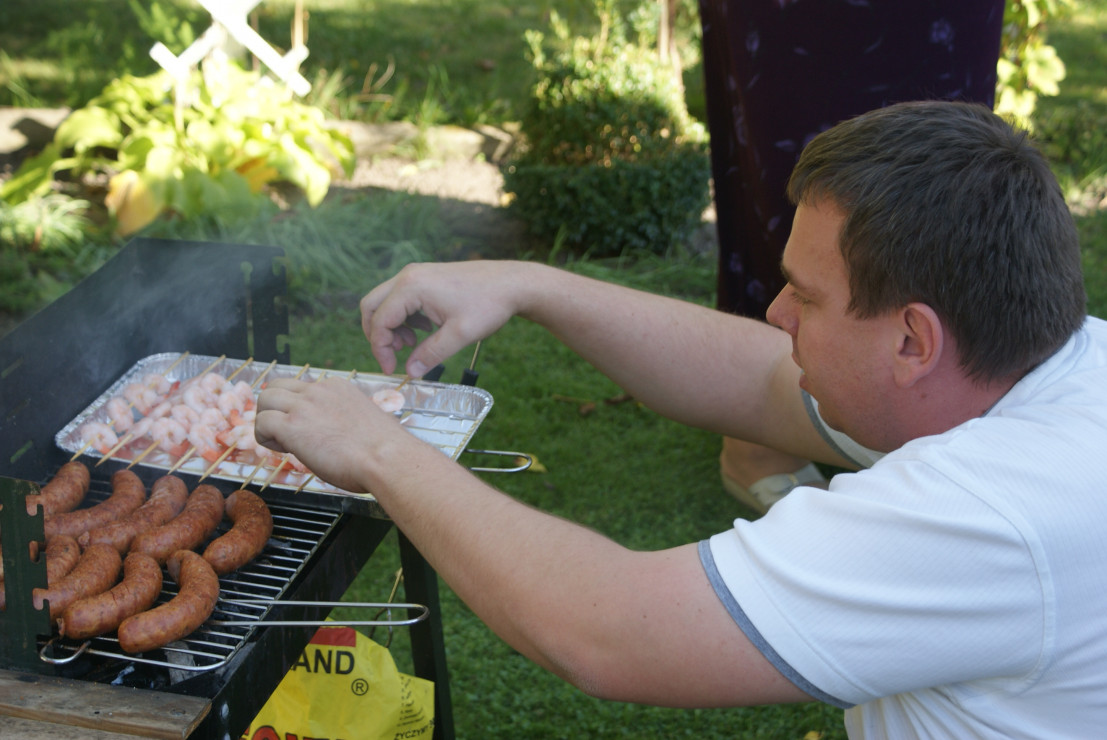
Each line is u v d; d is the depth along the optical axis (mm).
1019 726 1024
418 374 1730
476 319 1719
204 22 7543
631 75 4793
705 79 2945
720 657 1009
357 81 6719
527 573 1114
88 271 4234
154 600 1383
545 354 4172
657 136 4824
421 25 8219
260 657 1333
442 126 5953
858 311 1081
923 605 951
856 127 1085
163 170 4500
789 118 2520
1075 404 1034
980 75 2463
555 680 2586
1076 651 957
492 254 4812
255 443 1732
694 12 7074
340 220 4738
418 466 1270
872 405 1146
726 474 3334
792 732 2439
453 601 2881
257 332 2080
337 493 1558
